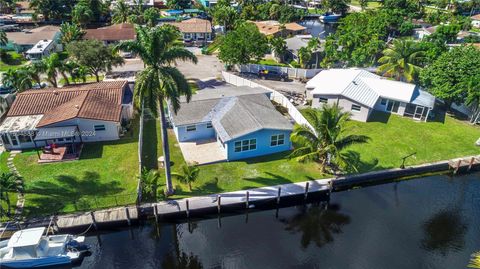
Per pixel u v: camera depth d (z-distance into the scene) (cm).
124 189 3384
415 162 3969
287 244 2984
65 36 8000
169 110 4638
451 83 4762
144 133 4503
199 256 2848
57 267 2712
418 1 13400
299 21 12219
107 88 4838
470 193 3628
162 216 3119
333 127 3497
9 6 11569
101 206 3169
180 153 4038
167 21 10531
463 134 4588
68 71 5334
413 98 4934
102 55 5741
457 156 4106
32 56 7156
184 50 2909
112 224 3047
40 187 3391
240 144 3828
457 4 13775
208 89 5306
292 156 3572
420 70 5544
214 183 3509
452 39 8569
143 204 3194
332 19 13012
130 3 12294
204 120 4191
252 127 3850
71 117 4044
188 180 3300
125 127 4566
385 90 5150
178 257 2833
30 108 4384
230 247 2948
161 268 2730
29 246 2617
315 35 10712
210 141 4281
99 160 3859
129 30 8450
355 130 4591
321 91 5025
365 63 6906
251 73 6738
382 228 3158
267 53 7962
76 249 2789
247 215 3328
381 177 3750
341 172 3741
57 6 10175
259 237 3067
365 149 4172
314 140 3534
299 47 7562
